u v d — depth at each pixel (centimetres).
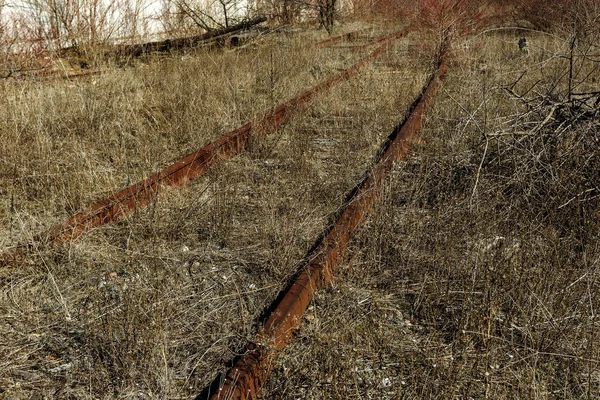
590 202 442
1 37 906
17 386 280
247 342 312
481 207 452
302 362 298
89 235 413
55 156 566
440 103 779
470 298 346
